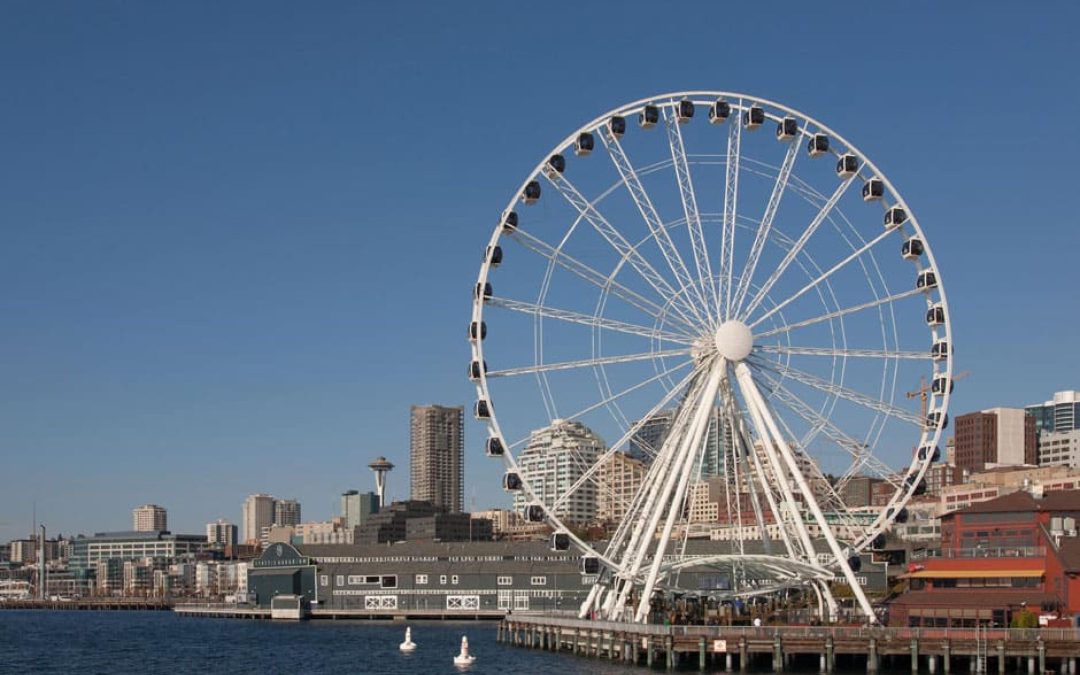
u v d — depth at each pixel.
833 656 109.44
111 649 178.38
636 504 126.00
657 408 121.44
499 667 126.81
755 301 121.44
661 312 121.00
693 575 178.00
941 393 126.62
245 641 192.38
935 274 126.94
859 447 122.38
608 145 124.06
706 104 124.94
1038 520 131.25
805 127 125.94
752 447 124.00
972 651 107.19
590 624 132.62
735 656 119.56
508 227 124.25
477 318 123.62
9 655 167.38
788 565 125.06
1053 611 121.50
